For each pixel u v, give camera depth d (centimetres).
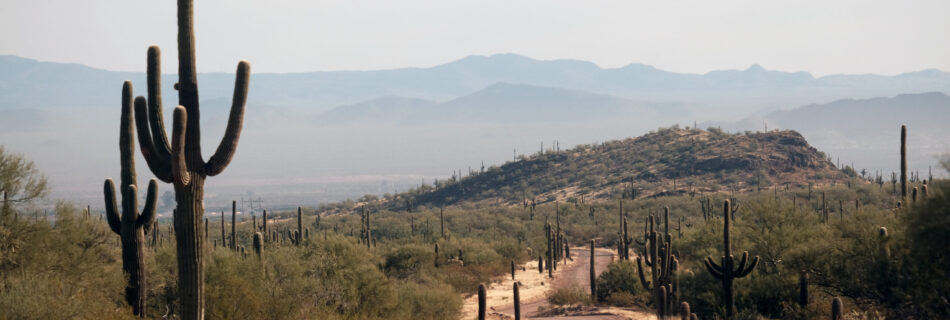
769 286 2981
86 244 2498
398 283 5062
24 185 2352
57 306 1906
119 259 2800
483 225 12938
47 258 2291
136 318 1958
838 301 2222
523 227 12400
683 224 10781
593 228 12444
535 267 8775
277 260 3020
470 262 7806
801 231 3403
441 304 4338
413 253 6425
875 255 2495
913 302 2183
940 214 1884
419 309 4200
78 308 1953
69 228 2423
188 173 1353
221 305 2245
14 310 1845
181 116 1294
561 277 7662
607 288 5022
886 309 2322
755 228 3506
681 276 3519
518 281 7206
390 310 3575
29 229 2284
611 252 10431
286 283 2888
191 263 1368
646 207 13700
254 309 2298
